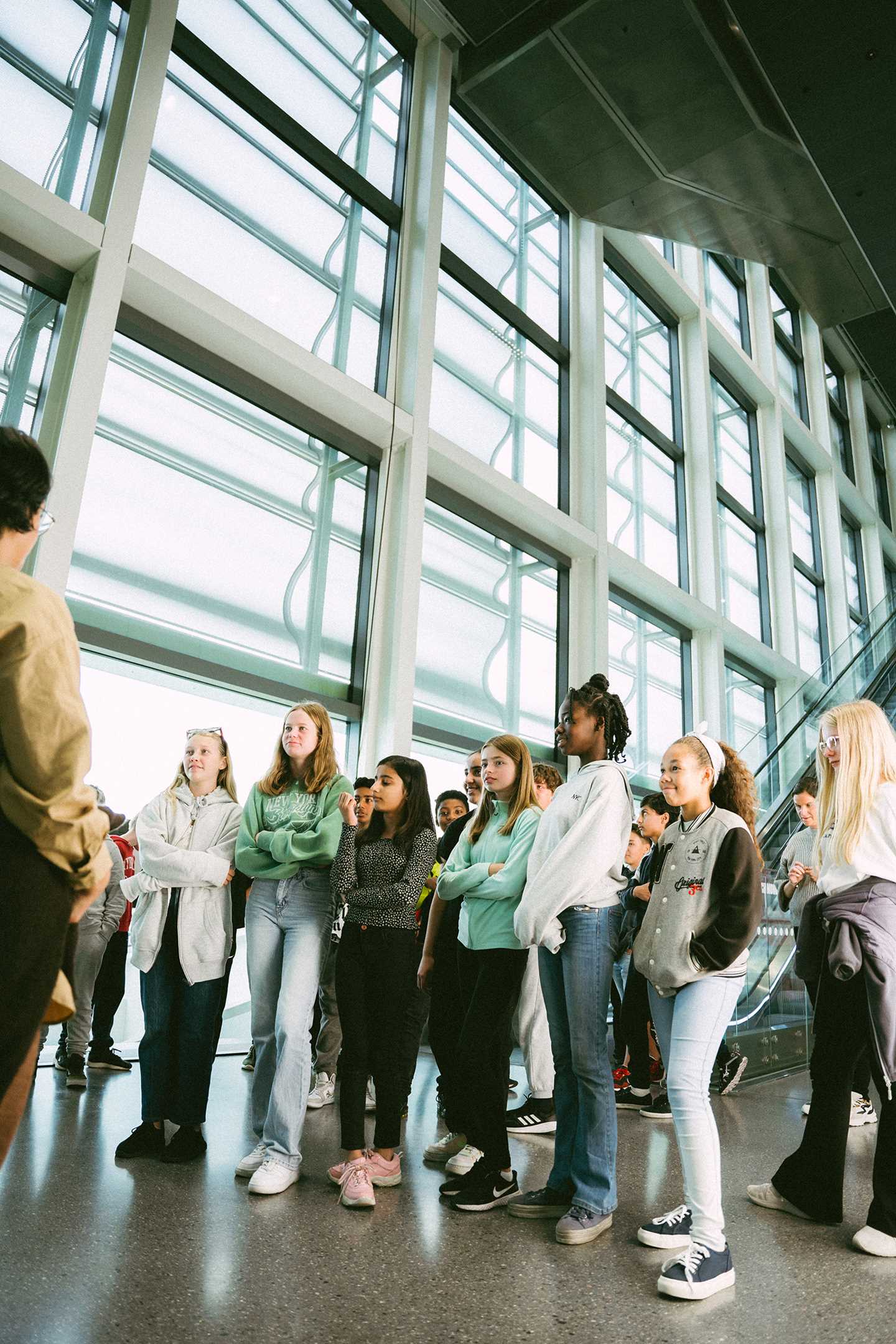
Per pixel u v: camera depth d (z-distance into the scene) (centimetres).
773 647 1111
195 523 510
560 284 854
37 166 454
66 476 415
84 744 95
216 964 281
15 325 445
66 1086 362
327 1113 362
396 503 607
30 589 99
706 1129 204
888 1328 173
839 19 551
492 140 791
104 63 493
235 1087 388
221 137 557
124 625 467
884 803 237
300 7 629
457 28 664
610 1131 229
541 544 748
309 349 586
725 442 1124
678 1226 218
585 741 260
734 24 616
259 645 530
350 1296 177
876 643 1084
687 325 1044
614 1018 447
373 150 667
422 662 635
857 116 619
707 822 228
